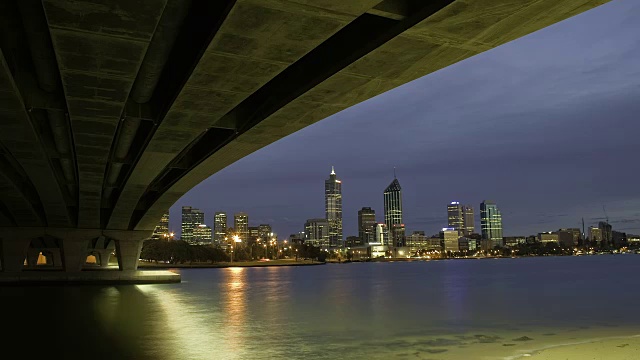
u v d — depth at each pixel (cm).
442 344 2159
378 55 1241
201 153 2833
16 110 1788
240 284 7250
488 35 1118
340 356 1872
